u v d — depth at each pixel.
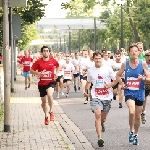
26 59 31.75
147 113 18.17
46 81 15.12
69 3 26.61
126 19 83.44
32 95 26.47
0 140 12.11
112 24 85.00
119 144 12.09
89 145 12.02
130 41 86.38
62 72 26.22
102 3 77.88
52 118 15.75
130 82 11.91
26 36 73.50
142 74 11.88
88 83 12.24
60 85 26.69
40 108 19.64
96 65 12.16
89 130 14.39
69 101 23.80
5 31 13.05
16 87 33.22
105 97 12.10
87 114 18.31
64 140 12.13
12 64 28.30
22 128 14.12
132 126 11.98
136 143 12.02
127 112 18.62
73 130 14.42
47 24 91.44
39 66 15.13
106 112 12.30
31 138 12.42
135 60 11.86
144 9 72.56
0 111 17.47
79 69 24.80
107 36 95.50
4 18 13.05
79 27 93.88
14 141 11.97
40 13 31.02
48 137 12.58
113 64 21.56
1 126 14.32
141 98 11.93
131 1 76.06
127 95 11.95
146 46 85.38
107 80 12.13
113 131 14.10
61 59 26.41
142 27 73.00
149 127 14.76
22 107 20.06
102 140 11.74
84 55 23.94
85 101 22.47
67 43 167.62
